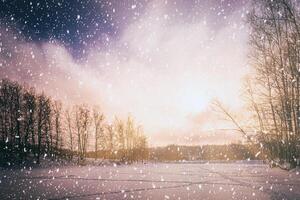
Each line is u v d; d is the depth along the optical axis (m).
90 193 13.51
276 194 11.38
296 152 22.19
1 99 47.88
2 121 48.09
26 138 48.25
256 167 33.22
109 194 13.12
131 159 67.62
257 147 20.86
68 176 24.75
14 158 43.38
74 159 55.44
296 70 19.25
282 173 21.09
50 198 12.20
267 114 22.11
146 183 17.97
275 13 19.64
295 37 18.52
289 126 21.48
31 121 48.41
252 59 22.75
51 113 53.84
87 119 59.03
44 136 50.50
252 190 12.90
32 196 12.80
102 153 63.44
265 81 22.19
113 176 24.31
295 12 18.14
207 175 23.95
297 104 20.36
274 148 24.20
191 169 35.38
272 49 21.81
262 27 21.31
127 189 14.87
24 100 48.81
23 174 27.73
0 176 25.16
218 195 11.91
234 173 24.19
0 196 12.83
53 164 46.66
